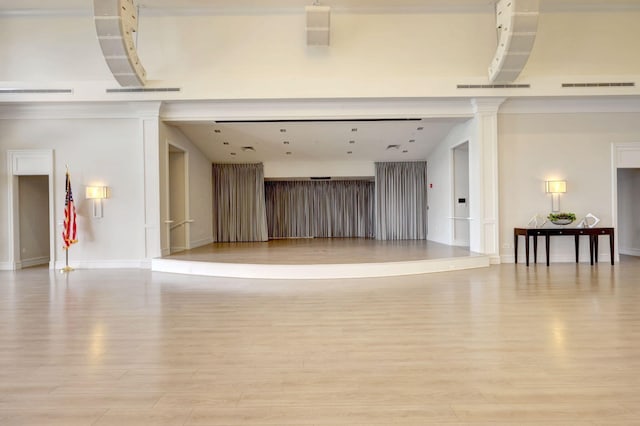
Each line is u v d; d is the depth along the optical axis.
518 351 2.95
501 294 4.98
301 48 7.67
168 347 3.12
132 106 7.73
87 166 7.86
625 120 7.80
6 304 4.70
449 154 9.54
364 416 2.02
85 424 1.97
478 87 7.49
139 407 2.14
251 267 6.51
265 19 7.64
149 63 7.63
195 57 7.66
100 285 5.92
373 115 7.90
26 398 2.26
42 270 7.64
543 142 7.83
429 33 7.65
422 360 2.79
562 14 7.54
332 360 2.81
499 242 7.81
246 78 7.68
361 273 6.45
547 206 7.82
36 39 7.56
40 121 7.83
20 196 8.16
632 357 2.81
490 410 2.07
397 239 11.87
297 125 8.77
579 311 4.11
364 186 13.38
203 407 2.13
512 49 6.66
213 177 12.02
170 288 5.64
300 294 5.14
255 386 2.39
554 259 7.93
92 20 7.56
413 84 7.53
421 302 4.61
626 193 9.32
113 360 2.85
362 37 7.67
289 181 13.37
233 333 3.48
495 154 7.70
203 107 7.88
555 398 2.20
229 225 12.02
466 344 3.12
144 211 7.78
